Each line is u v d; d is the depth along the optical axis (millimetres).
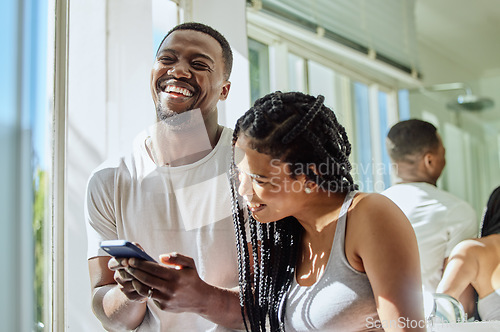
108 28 1231
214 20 1322
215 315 868
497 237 1152
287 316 792
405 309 680
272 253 850
